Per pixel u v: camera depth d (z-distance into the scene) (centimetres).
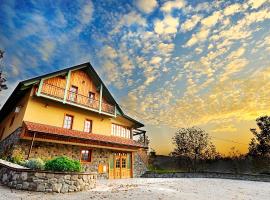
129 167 2173
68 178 938
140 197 799
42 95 1547
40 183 875
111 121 2209
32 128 1340
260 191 1132
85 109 1869
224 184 1429
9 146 1544
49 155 1495
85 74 2075
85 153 1780
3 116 2286
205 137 3011
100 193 890
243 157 2353
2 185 915
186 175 2166
